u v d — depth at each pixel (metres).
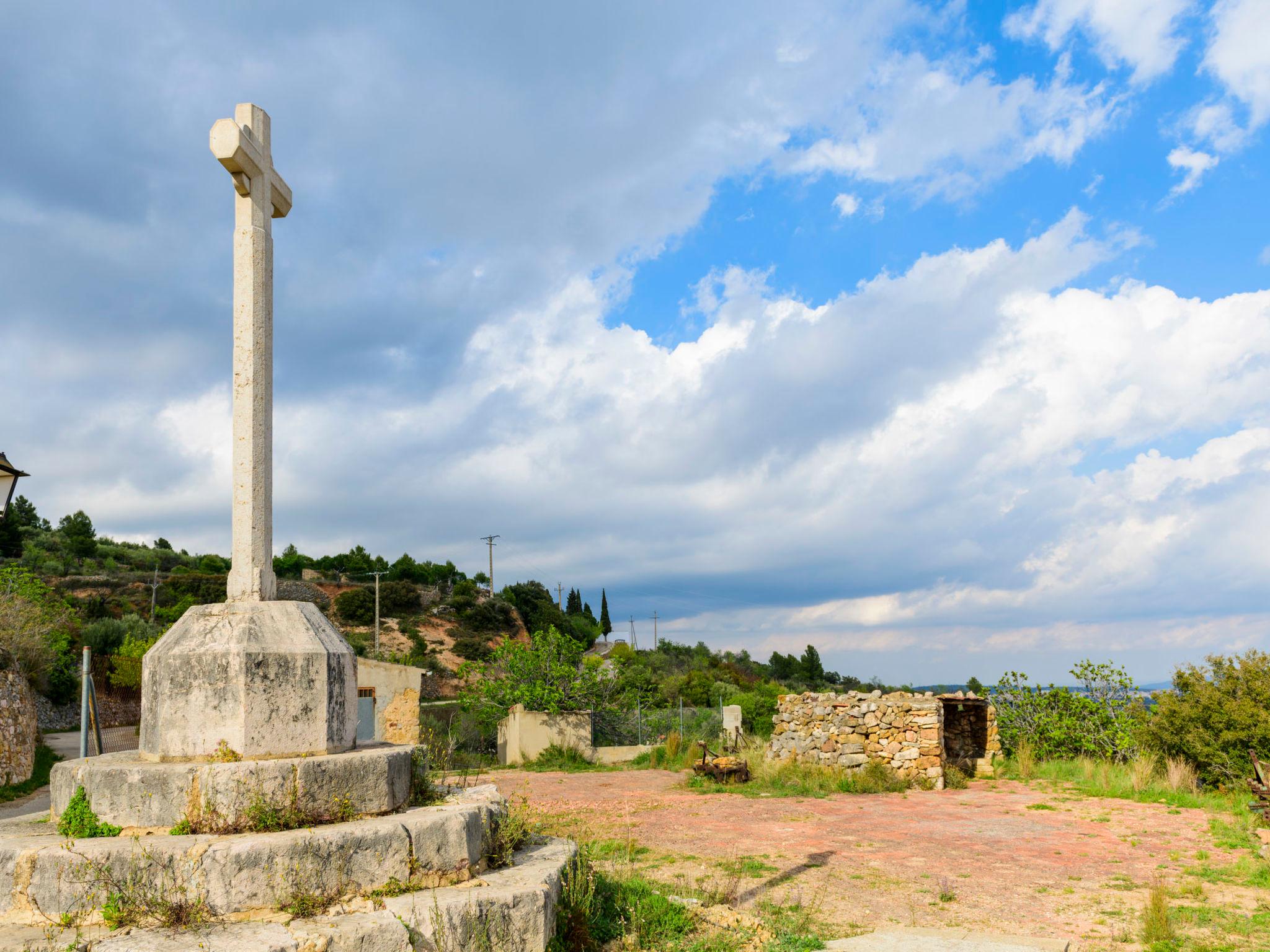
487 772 19.77
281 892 4.58
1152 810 12.81
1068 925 6.86
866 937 6.43
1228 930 6.59
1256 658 14.84
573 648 25.52
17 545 60.31
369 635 58.44
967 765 18.19
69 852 4.56
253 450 6.07
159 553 74.50
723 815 12.79
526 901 4.98
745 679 57.59
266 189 6.46
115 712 30.08
